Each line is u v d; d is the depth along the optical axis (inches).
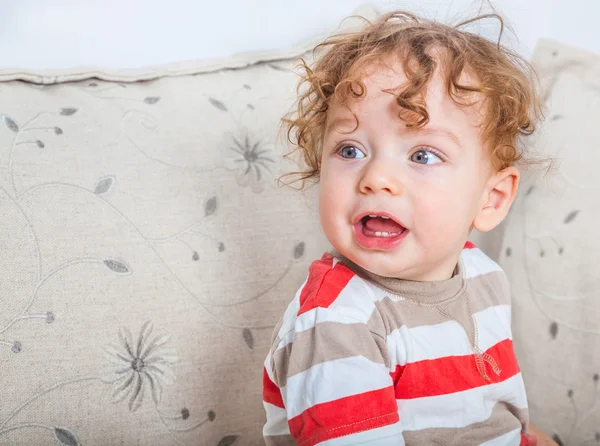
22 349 33.1
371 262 30.4
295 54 46.7
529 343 45.5
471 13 53.1
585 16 57.5
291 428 29.1
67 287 34.5
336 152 31.2
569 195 45.0
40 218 35.0
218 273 38.5
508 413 35.4
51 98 39.2
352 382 28.3
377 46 31.7
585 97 46.4
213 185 39.8
